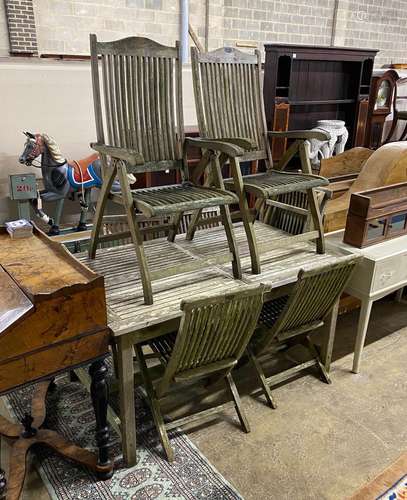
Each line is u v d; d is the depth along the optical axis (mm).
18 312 1292
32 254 1648
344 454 1841
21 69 2982
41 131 3176
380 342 2660
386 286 2260
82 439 1882
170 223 2365
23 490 1646
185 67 3910
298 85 4531
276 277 1985
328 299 2064
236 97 2297
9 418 1967
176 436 1911
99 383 1532
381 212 2285
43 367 1362
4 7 4816
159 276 1760
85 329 1412
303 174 2244
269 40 6613
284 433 1946
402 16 7938
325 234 2527
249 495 1643
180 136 2145
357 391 2232
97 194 3176
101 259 2145
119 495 1629
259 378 2119
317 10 6887
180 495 1635
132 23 5578
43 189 3049
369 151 3168
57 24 5145
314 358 2299
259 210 2730
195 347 1672
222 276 1990
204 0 5930
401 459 1819
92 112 3344
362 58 4699
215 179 2094
